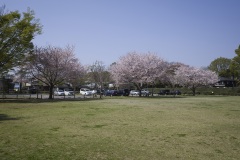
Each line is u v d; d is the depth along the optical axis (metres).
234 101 28.89
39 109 17.52
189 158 6.18
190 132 9.46
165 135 8.88
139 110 17.31
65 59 32.09
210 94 57.09
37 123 11.20
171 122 11.87
